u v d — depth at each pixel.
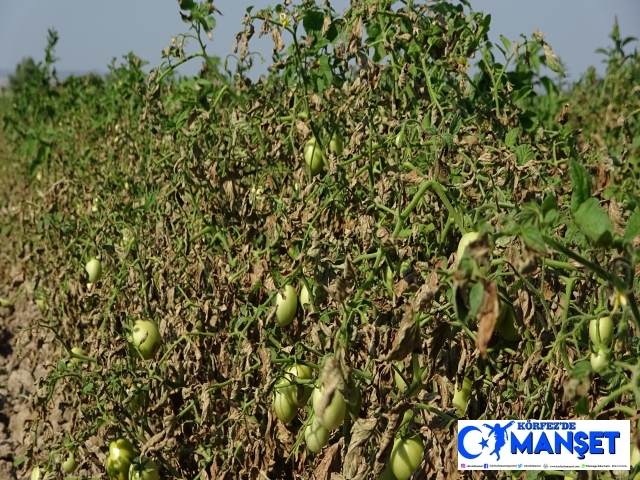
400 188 2.59
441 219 2.65
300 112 3.67
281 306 2.85
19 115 11.20
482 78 3.96
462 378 2.22
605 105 6.59
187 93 5.04
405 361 2.33
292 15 3.63
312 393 2.47
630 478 1.88
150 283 3.38
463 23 3.67
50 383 3.51
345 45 3.54
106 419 3.32
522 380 2.22
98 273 4.30
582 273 2.05
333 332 2.48
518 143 3.57
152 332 3.23
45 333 4.95
